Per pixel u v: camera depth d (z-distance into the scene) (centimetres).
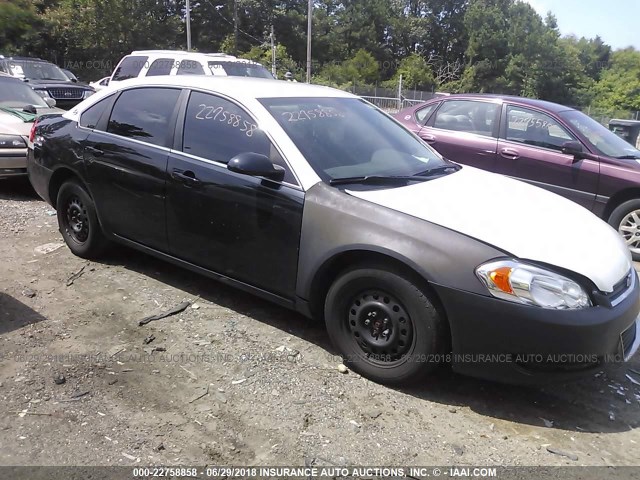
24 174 755
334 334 360
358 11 7419
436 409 327
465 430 310
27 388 323
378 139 433
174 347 376
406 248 321
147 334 391
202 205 402
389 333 338
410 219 331
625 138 1096
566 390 356
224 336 392
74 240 522
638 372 384
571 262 314
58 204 523
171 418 305
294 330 405
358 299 349
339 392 336
